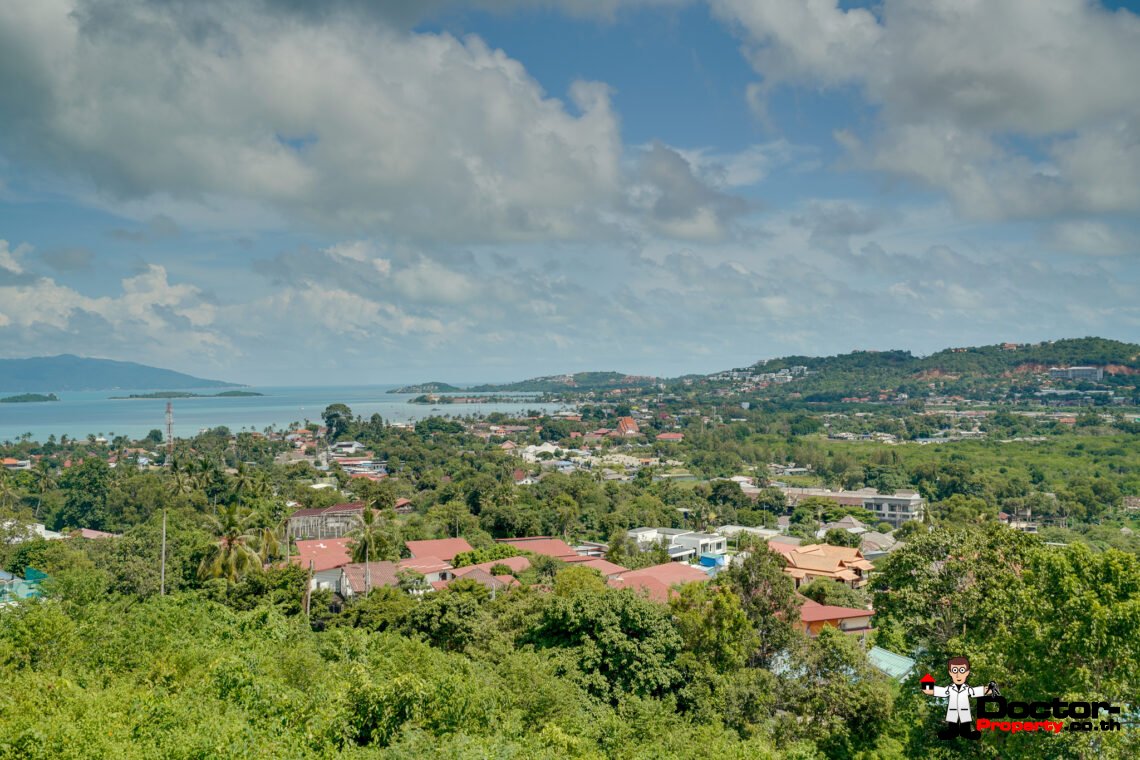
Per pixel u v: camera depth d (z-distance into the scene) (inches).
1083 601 948.6
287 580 2504.9
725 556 3993.6
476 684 1350.9
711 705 1582.2
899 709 1348.4
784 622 1845.5
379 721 1222.3
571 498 5054.1
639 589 2326.5
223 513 3100.4
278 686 1238.9
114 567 2650.1
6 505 4365.2
